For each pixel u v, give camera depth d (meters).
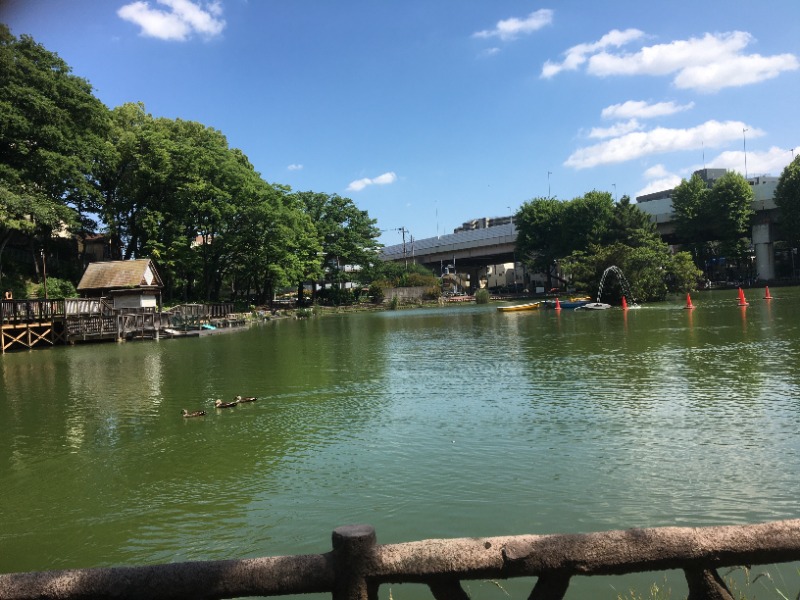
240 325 48.78
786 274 88.19
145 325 37.28
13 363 24.70
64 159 40.56
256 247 61.69
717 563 2.26
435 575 2.19
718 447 8.27
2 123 36.81
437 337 29.12
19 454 9.73
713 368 14.68
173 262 54.75
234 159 60.34
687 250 84.62
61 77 42.50
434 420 10.83
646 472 7.43
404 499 6.99
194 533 6.38
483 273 144.62
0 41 38.16
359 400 13.09
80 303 34.81
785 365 14.52
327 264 84.00
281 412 12.12
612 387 13.03
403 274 94.38
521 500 6.77
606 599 4.77
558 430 9.65
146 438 10.45
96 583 2.16
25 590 2.15
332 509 6.82
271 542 6.08
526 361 18.09
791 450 7.97
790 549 2.25
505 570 2.21
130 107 58.69
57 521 6.86
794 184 72.56
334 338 31.98
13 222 35.38
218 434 10.49
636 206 77.81
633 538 2.26
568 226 81.12
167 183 53.41
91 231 51.66
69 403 14.27
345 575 2.18
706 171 122.69
